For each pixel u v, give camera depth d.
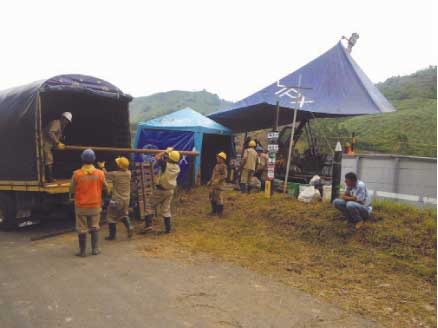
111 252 6.32
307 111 11.99
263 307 4.13
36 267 5.48
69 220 9.52
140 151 9.19
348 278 5.13
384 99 13.59
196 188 11.95
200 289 4.63
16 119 7.90
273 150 9.12
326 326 3.72
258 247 6.60
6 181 8.30
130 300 4.24
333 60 13.99
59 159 10.83
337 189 7.62
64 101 10.07
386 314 4.04
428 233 5.95
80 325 3.59
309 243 6.64
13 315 3.81
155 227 8.12
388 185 7.62
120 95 9.31
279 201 8.63
